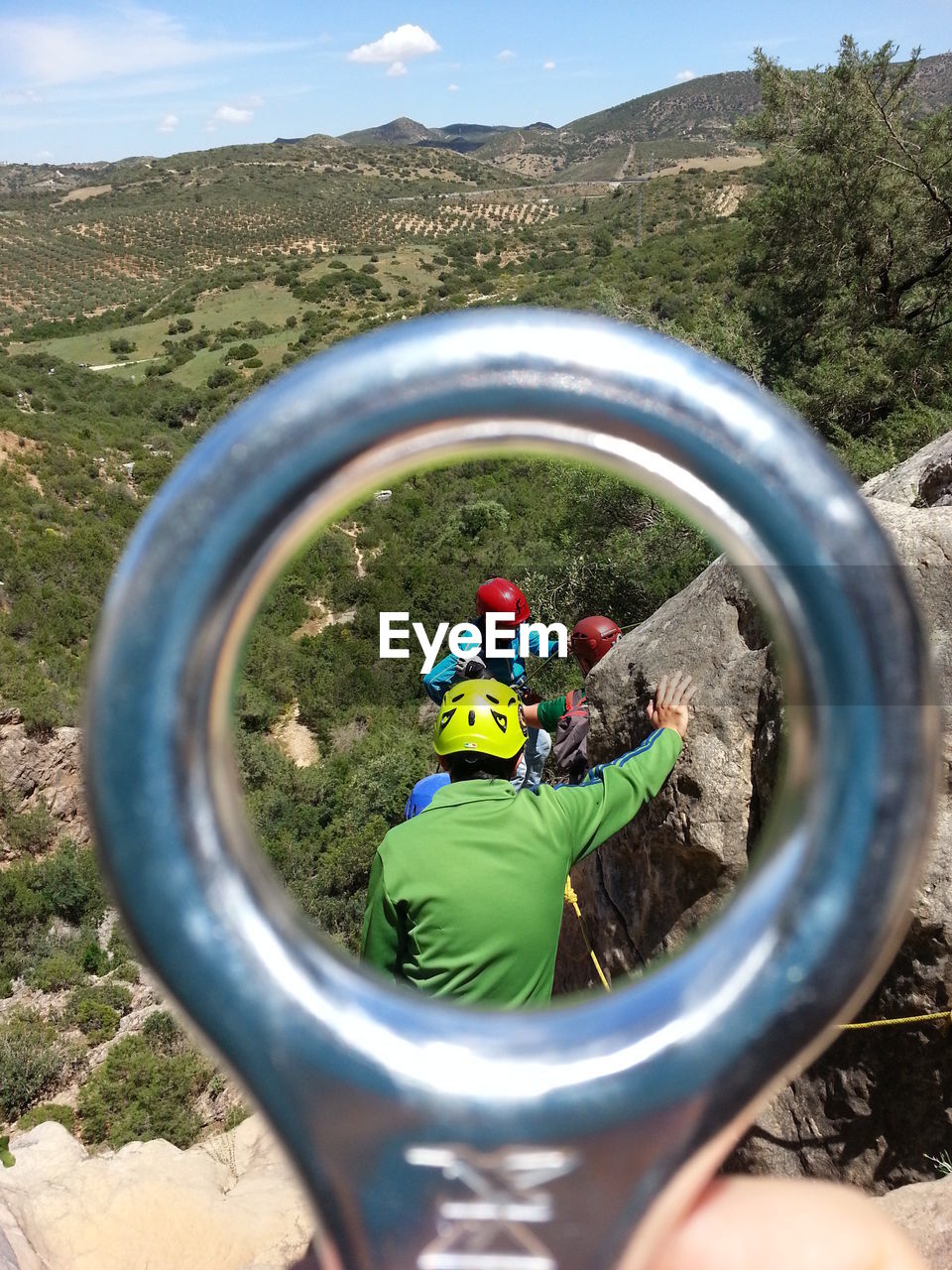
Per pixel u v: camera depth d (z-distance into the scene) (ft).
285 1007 0.90
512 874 5.94
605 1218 0.92
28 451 137.39
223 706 0.85
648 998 0.95
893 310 53.42
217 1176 16.19
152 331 307.78
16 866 67.46
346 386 0.79
